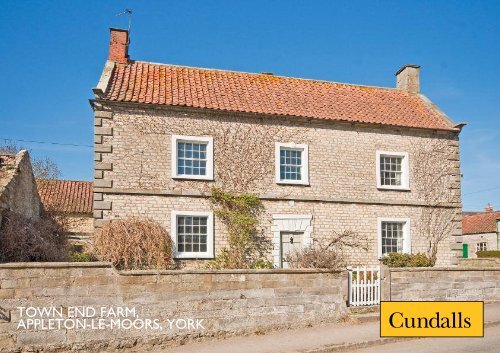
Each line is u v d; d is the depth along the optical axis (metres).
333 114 19.45
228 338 10.86
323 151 19.00
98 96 16.64
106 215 16.34
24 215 16.62
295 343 10.35
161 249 16.05
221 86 19.89
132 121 16.98
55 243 16.45
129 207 16.58
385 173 20.02
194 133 17.61
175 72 20.30
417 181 20.12
